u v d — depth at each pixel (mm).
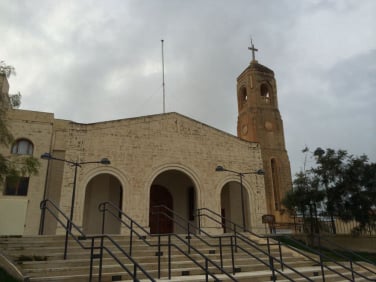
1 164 13430
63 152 25297
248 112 37719
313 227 23172
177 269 10500
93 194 23859
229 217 27969
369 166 21562
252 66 40125
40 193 22672
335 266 13641
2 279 8008
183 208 27594
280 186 34344
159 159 22969
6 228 21000
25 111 27219
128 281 9055
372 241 20734
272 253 14625
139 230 20922
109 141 21906
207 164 24453
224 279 9508
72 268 9188
